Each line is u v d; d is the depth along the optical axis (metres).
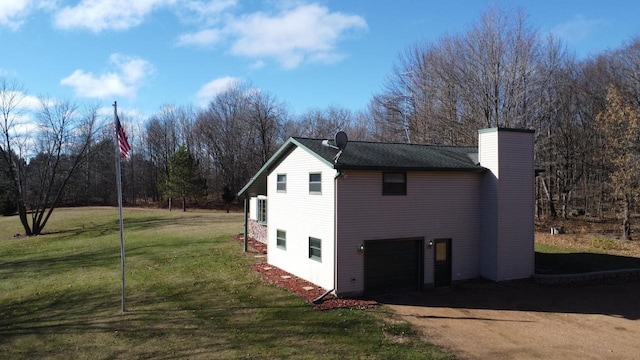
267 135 58.59
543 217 37.59
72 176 41.59
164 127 66.94
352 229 13.60
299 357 9.05
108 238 29.06
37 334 11.05
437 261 15.12
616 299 13.89
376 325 11.02
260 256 20.00
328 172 13.85
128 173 66.19
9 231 38.00
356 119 63.94
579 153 35.25
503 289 14.78
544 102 32.53
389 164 13.95
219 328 10.89
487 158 15.73
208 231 29.66
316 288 14.25
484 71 30.58
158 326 11.19
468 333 10.61
